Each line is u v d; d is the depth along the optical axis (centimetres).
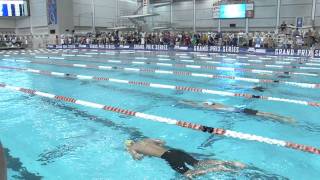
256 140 343
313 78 775
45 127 394
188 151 313
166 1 2556
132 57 1385
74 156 304
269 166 279
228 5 2031
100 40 2108
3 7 2425
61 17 2352
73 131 377
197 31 2386
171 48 1834
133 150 315
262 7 2097
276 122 409
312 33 1559
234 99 543
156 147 323
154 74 852
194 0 2384
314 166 280
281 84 691
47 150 321
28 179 260
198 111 464
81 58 1364
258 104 507
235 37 1727
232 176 260
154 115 443
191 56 1427
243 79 763
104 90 626
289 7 1978
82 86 673
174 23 2552
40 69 988
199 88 644
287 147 324
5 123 412
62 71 934
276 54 1480
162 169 273
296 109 475
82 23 2522
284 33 1694
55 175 267
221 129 381
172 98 551
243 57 1370
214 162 287
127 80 751
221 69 958
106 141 342
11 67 1051
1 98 557
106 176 262
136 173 266
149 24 2678
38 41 2430
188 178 256
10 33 2653
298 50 1409
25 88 653
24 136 363
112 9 2736
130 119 424
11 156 307
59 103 518
